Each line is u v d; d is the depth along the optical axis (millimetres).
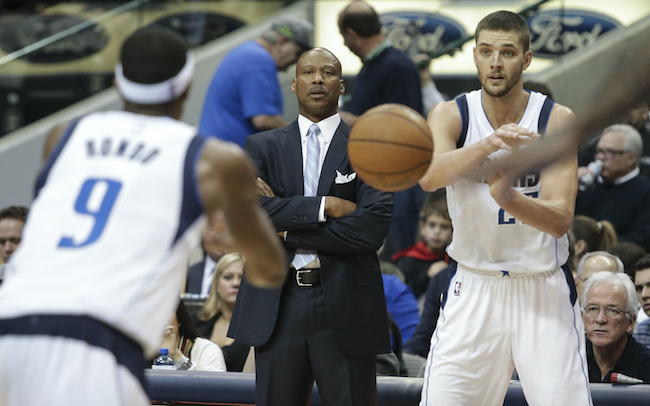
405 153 8914
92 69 27000
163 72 7281
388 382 11938
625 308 12641
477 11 23328
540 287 10000
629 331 12852
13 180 26062
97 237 6570
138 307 6484
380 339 10453
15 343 6258
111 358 6293
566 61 21828
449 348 10070
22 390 6188
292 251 10570
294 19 19812
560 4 22078
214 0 27328
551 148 5258
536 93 10461
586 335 13273
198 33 27281
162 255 6672
